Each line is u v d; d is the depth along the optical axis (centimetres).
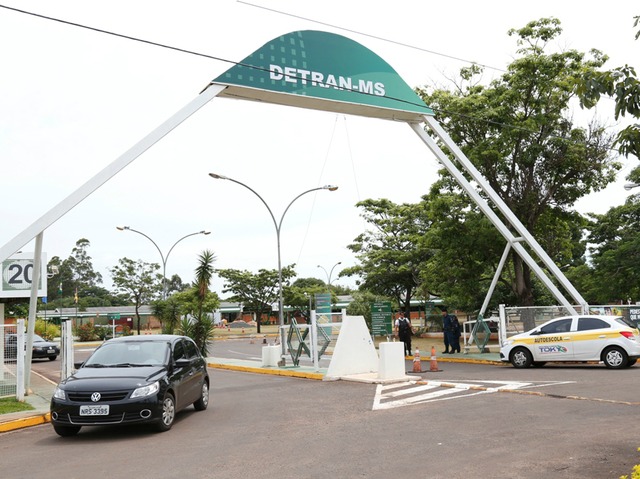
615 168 2580
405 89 2220
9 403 1395
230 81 1853
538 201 2641
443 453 763
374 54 2164
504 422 954
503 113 2478
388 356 1598
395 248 4416
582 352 1761
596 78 581
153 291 6259
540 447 770
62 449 904
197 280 2992
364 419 1051
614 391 1244
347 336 1770
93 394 953
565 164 2525
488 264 2886
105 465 780
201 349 2848
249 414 1177
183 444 897
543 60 2400
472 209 2716
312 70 2011
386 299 4784
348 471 697
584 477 627
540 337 1844
